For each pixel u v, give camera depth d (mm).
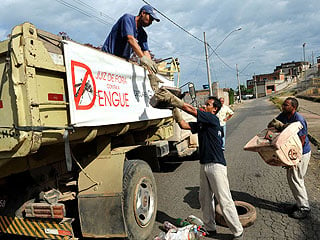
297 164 4141
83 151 3693
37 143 2428
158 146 5008
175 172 7414
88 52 3189
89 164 3588
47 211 3004
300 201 4211
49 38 2691
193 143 7922
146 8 4578
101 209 3391
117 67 3834
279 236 3760
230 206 3605
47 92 2611
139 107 4488
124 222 3330
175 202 5246
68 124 2859
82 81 3037
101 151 3664
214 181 3625
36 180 3186
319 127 12594
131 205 3557
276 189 5535
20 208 3150
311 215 4305
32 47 2432
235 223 3592
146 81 4879
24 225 3137
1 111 2471
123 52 4734
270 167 7188
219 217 4195
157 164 4492
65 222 2986
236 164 7777
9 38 2357
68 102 2854
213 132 3676
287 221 4172
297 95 44688
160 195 5688
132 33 4430
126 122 3990
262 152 4199
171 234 3594
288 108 4367
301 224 4051
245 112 29250
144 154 4477
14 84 2336
